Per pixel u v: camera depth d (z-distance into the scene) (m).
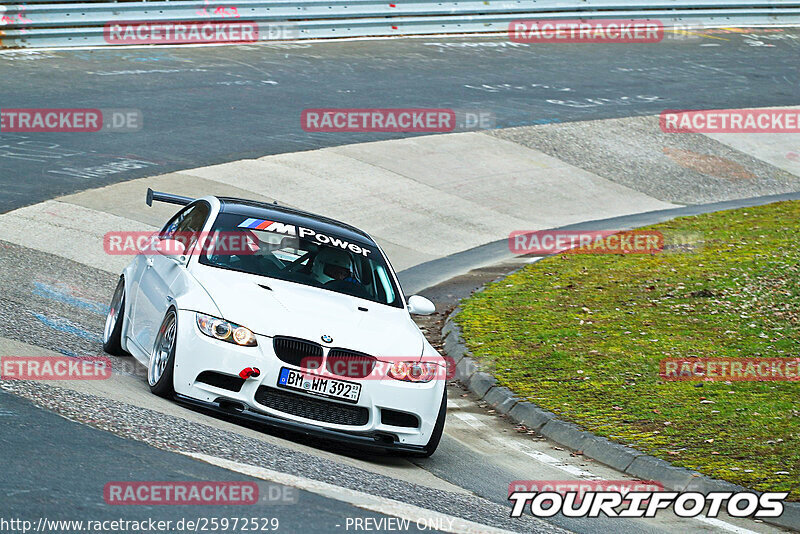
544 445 31.47
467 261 57.19
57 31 88.69
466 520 21.72
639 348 40.38
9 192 54.12
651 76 102.00
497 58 102.81
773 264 53.50
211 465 21.64
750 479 27.11
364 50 100.38
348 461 25.67
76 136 65.81
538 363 38.53
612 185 75.06
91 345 33.22
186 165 63.25
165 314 28.06
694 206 73.25
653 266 54.38
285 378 25.89
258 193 60.78
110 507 18.25
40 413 23.14
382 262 32.16
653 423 32.03
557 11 114.81
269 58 93.38
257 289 27.98
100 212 53.34
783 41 121.25
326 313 27.64
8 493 18.12
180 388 26.36
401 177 68.88
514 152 77.25
